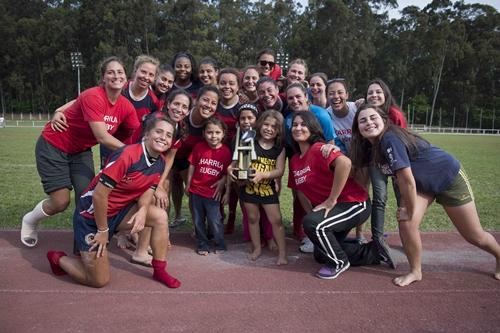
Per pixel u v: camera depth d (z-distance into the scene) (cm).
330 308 319
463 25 5506
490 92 5741
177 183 541
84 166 430
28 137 2184
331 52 4978
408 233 360
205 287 357
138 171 342
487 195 778
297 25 5662
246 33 5788
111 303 324
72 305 320
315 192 400
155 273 368
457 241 494
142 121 433
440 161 351
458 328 291
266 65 599
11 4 6794
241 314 308
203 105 441
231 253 450
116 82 390
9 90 6009
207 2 6069
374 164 372
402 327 292
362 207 388
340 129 484
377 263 414
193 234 509
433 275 387
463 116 5791
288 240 501
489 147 2183
